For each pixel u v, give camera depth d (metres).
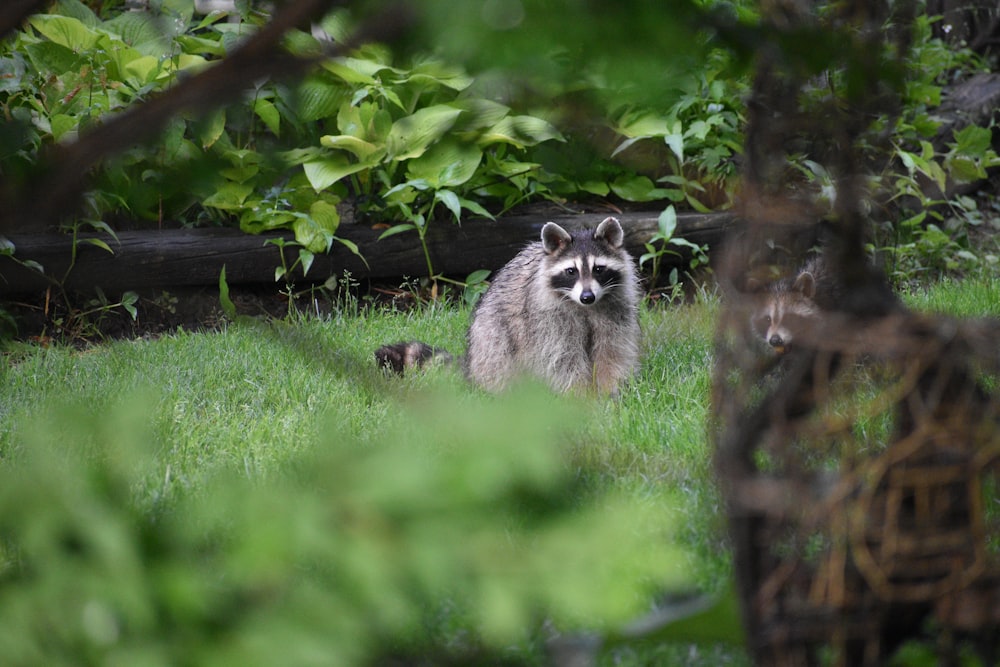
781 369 5.16
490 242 14.95
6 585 2.19
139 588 2.14
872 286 3.61
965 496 3.54
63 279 13.32
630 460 7.41
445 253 14.85
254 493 2.18
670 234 14.85
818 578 3.50
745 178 3.60
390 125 13.58
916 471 3.40
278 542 2.09
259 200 13.95
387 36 1.95
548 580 2.04
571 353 11.79
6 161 2.34
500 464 2.02
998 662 3.90
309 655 2.12
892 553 3.42
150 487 6.23
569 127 2.63
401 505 2.07
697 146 15.59
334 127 14.52
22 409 9.08
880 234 14.91
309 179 13.60
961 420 3.39
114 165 2.22
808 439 3.74
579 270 11.32
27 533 2.15
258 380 10.44
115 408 2.38
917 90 15.35
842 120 3.40
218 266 13.98
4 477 2.20
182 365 10.83
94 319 13.80
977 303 13.12
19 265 13.02
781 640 3.55
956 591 3.50
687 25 2.07
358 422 8.42
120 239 13.60
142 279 13.69
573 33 1.96
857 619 3.59
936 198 17.81
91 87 13.05
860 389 7.15
